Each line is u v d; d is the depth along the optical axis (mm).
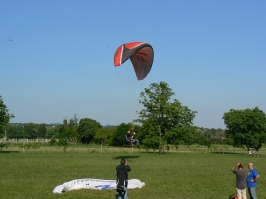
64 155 58969
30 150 79250
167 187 24188
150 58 32031
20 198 19391
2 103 70438
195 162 47812
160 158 55656
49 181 26391
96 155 60281
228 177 30312
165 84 74125
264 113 78875
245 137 77000
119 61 27312
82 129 140125
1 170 33688
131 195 20844
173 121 75000
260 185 25859
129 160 49781
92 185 23266
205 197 20672
